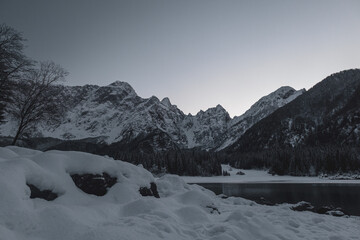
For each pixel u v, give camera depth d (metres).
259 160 157.38
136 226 7.16
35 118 19.86
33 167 8.51
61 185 9.13
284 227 9.92
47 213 6.54
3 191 6.46
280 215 12.88
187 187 16.67
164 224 7.69
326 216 15.31
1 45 17.70
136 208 9.20
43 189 8.45
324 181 91.00
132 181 11.23
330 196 40.75
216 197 19.73
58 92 21.00
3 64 17.84
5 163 8.04
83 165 10.48
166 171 123.81
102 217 8.03
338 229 11.08
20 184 7.39
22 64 18.83
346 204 30.39
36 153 11.80
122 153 131.38
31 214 6.31
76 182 9.95
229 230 8.02
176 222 8.55
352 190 52.56
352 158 108.94
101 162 10.96
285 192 49.91
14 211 6.18
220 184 85.50
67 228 6.26
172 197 12.29
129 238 6.31
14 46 18.12
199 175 126.50
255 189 59.81
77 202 9.05
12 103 19.30
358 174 103.50
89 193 10.00
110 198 10.11
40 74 19.95
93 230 6.31
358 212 24.00
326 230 10.55
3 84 18.30
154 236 6.80
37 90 19.77
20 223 5.98
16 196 6.64
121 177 11.11
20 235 5.72
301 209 17.34
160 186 15.05
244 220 9.07
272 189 58.94
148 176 12.34
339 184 73.69
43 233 6.01
